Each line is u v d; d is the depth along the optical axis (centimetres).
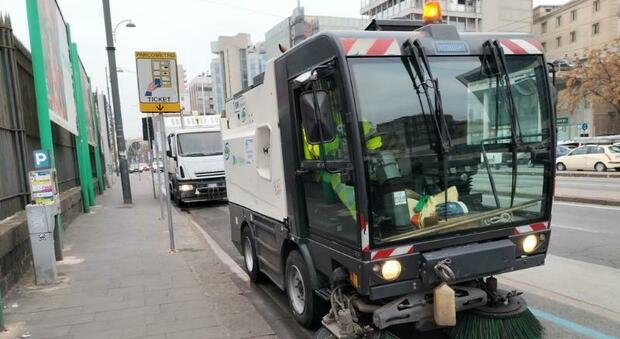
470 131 365
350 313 360
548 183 395
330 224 387
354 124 326
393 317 348
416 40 349
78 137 1412
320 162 386
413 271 346
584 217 1030
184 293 559
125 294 556
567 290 541
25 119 904
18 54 873
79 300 534
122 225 1116
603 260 665
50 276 600
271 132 488
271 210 515
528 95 387
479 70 370
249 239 619
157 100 773
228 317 481
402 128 342
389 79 342
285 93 439
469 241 366
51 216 609
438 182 353
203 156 1608
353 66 333
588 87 3762
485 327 388
